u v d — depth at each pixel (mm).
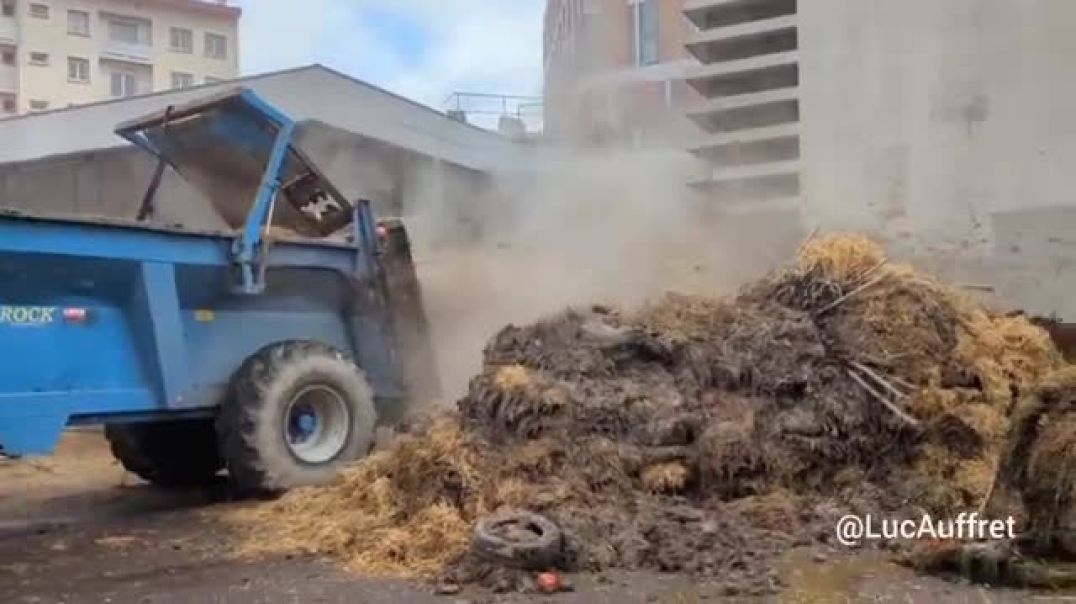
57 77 54375
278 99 19188
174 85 57969
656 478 6062
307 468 7617
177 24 58156
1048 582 4801
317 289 8297
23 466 9992
